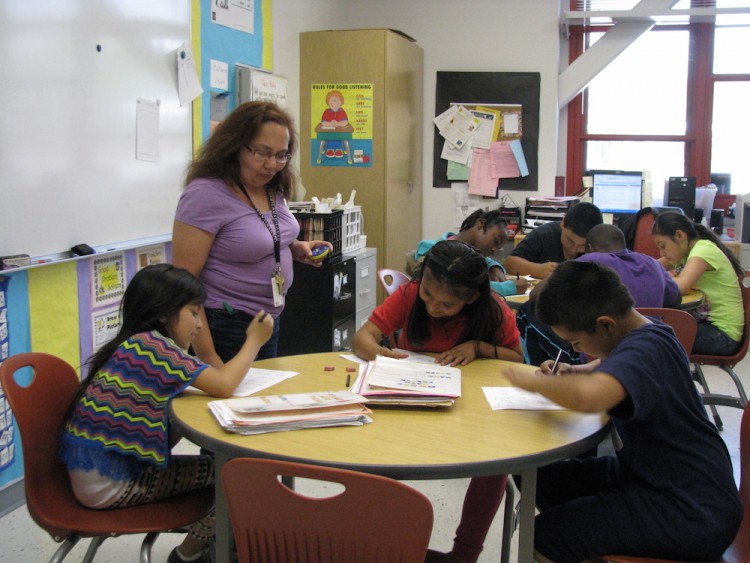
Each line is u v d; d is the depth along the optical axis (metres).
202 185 2.13
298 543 1.24
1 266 2.39
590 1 5.64
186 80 3.44
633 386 1.42
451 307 1.96
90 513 1.66
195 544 2.09
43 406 1.72
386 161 4.87
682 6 5.59
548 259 3.92
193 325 1.84
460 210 5.74
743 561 1.49
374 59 4.79
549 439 1.49
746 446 1.60
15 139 2.44
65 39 2.64
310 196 5.02
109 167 2.92
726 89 5.74
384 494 1.14
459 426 1.56
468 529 1.95
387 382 1.75
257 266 2.24
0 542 2.40
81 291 2.83
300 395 1.68
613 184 5.69
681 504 1.44
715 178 5.85
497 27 5.54
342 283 4.10
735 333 3.37
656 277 2.93
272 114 2.13
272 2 4.46
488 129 5.62
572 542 1.52
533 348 2.64
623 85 5.87
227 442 1.44
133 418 1.66
